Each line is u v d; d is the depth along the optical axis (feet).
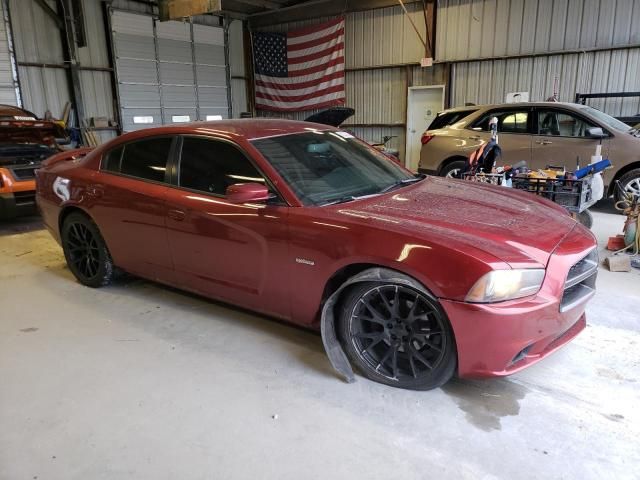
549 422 7.18
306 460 6.50
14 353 9.66
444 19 37.11
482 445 6.72
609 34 31.09
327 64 44.14
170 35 43.52
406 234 7.41
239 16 47.96
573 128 22.35
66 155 14.70
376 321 7.97
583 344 9.46
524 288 6.88
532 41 33.86
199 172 10.13
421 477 6.15
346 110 26.58
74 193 12.37
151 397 8.05
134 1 40.73
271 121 11.24
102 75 39.86
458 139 25.11
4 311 11.79
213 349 9.66
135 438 7.04
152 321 11.02
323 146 10.51
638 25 30.07
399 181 10.58
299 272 8.54
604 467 6.24
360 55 42.37
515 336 6.88
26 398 8.11
